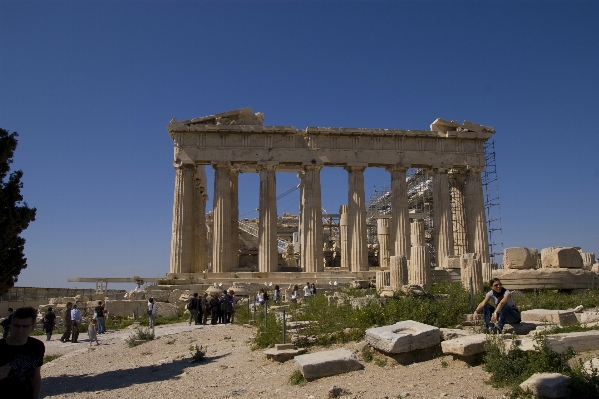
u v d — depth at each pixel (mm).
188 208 46375
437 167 49594
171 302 37188
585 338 11164
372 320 16312
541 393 9094
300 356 12820
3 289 16750
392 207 48844
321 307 20188
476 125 50750
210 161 47062
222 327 25516
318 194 47594
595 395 8812
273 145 47844
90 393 13875
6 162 16875
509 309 13906
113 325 31406
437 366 11633
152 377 15211
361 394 10359
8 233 16359
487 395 9586
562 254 27062
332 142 48531
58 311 34344
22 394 7113
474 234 49281
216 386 12977
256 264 64438
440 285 27859
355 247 47125
